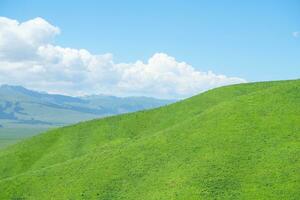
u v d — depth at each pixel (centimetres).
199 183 5325
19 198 5994
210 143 6334
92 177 6103
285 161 5516
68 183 6084
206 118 7244
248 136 6306
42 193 6000
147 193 5425
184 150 6325
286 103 7025
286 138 6078
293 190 4953
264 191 5019
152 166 6119
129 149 6831
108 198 5547
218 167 5653
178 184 5394
